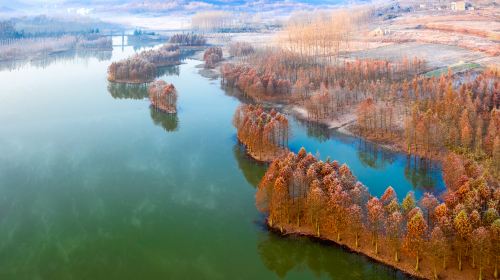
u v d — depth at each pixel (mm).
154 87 184875
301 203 88875
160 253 85688
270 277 79188
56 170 121625
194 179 115562
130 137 146875
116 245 88250
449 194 85625
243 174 117938
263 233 89688
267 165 122375
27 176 118125
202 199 105250
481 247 68750
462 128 121375
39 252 86375
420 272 74312
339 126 152500
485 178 92625
